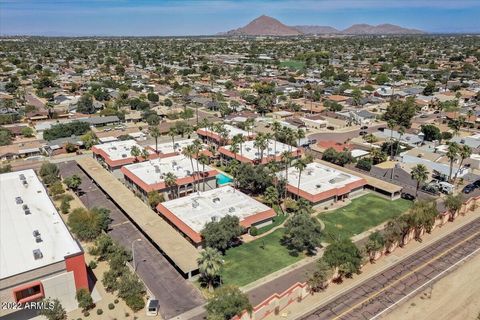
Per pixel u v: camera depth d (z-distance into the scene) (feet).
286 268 240.12
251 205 300.40
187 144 451.53
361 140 499.10
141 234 281.74
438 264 243.40
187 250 242.37
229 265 242.78
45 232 227.40
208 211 289.74
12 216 245.86
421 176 316.19
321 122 573.33
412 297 211.82
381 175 388.37
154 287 221.87
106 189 339.77
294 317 196.44
